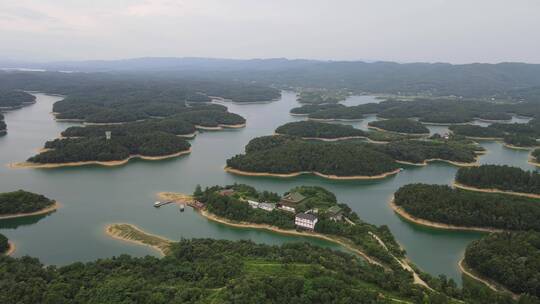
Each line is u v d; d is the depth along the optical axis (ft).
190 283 459.32
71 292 429.79
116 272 484.33
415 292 448.65
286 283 436.76
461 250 648.79
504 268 527.40
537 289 494.59
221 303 400.26
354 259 557.33
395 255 604.49
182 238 614.75
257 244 601.21
